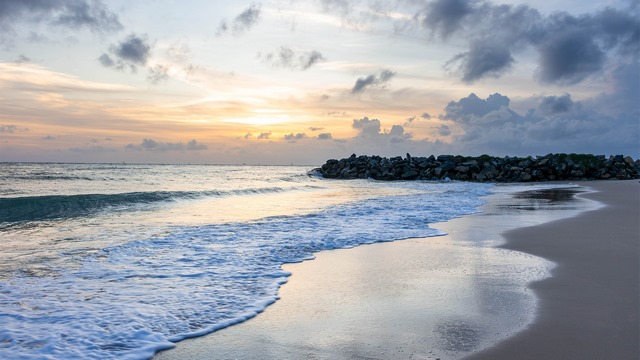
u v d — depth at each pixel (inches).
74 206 751.1
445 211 710.5
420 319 215.9
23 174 1883.6
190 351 184.2
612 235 455.5
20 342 190.4
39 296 256.1
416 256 366.9
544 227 515.2
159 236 461.4
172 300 250.2
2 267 326.3
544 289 262.7
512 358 170.9
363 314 225.1
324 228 522.0
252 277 301.4
